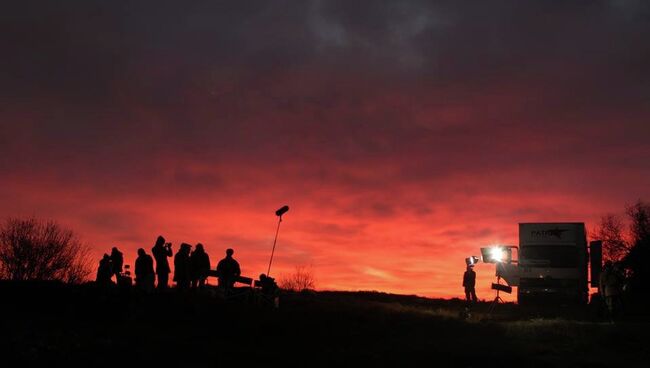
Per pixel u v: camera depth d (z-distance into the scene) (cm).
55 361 1579
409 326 2420
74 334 1850
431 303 3656
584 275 3812
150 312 2280
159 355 1712
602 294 2997
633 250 4412
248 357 1761
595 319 2973
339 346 2003
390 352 1895
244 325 2208
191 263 2736
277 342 2023
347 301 3108
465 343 2097
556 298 3756
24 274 3653
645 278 4197
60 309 2212
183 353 1756
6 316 2005
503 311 3266
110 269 2630
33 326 1903
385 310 2767
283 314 2458
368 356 1814
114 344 1777
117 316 2195
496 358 1830
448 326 2453
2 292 2372
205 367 1628
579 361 1830
